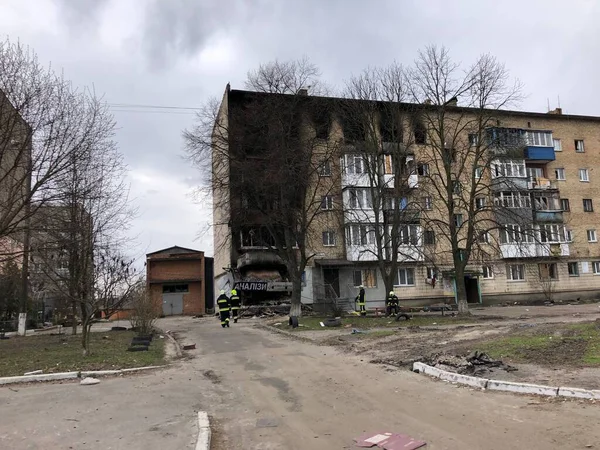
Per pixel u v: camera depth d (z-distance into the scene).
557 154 43.38
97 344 17.28
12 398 8.52
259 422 7.01
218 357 13.84
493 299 39.09
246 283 32.16
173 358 13.77
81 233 15.24
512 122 42.47
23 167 16.47
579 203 43.12
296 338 17.83
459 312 25.44
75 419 7.08
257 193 25.91
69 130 16.84
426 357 11.32
